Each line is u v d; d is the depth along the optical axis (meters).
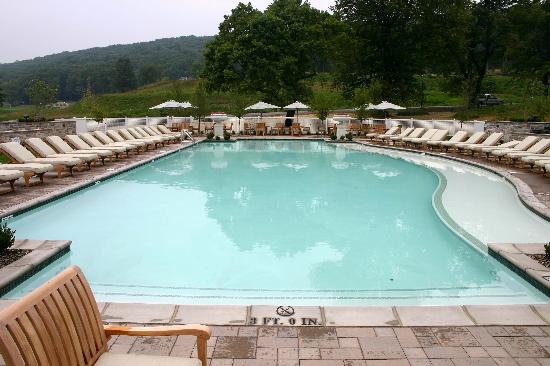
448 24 34.53
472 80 38.81
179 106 27.42
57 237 7.64
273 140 24.78
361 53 35.12
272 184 12.58
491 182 12.12
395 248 7.12
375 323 3.98
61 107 53.34
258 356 3.46
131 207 9.81
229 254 6.81
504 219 8.27
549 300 4.77
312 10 33.19
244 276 5.94
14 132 17.47
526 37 37.75
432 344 3.63
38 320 2.11
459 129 20.95
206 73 33.41
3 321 1.91
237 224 8.51
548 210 8.09
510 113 30.48
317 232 7.98
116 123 25.16
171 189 11.84
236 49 31.22
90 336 2.49
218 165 16.17
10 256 5.73
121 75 107.06
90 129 23.19
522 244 6.19
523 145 14.13
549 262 5.47
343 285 5.64
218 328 3.88
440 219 8.27
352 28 34.69
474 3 37.84
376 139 22.77
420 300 5.20
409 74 37.16
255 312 4.18
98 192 11.40
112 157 16.11
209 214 9.23
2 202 8.91
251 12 34.09
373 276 5.94
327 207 9.83
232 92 31.02
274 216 9.07
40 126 21.94
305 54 32.12
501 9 38.41
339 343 3.65
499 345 3.61
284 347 3.58
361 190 11.76
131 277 5.88
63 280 2.39
